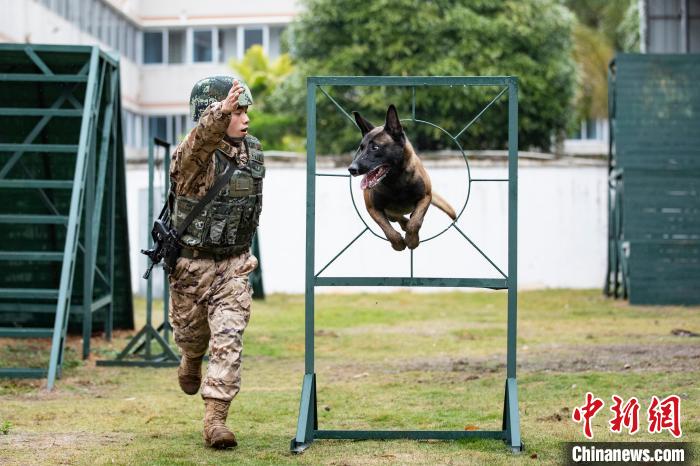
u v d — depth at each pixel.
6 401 8.61
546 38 29.17
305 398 6.59
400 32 28.45
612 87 20.16
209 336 6.79
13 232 12.98
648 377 9.17
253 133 31.78
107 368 10.86
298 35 29.88
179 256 6.51
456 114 28.28
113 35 35.62
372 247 23.31
